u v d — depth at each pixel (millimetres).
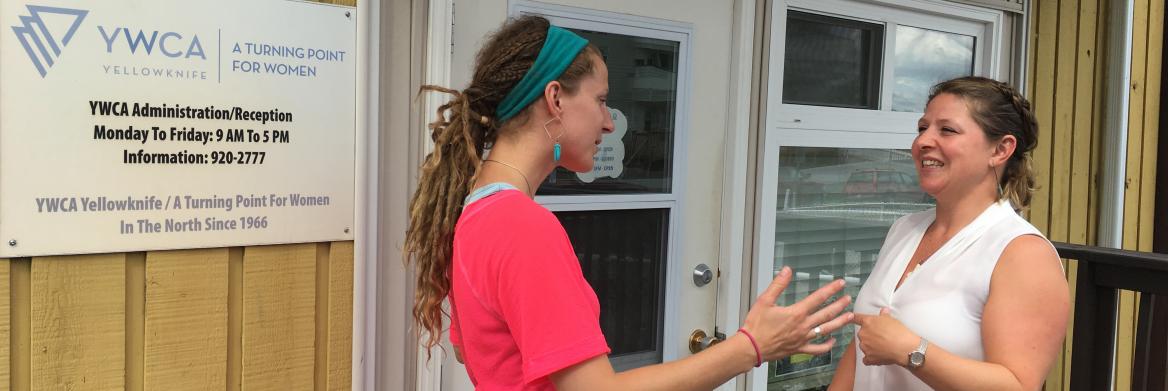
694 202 2545
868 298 1613
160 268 1647
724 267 2613
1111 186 3268
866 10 2836
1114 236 3277
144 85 1592
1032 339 1341
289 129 1746
